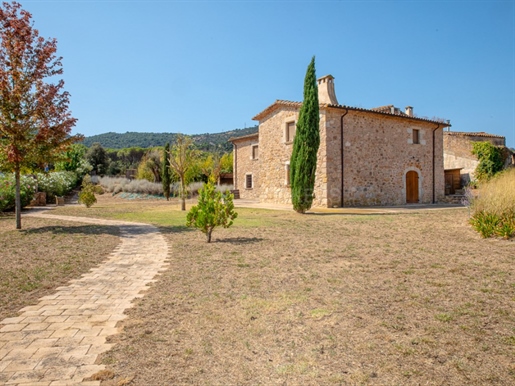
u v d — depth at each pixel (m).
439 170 21.67
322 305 3.68
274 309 3.61
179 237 8.59
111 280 4.89
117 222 11.91
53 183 23.58
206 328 3.18
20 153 9.24
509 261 5.27
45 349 2.82
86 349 2.81
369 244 7.13
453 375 2.31
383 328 3.07
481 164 24.58
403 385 2.21
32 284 4.69
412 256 5.89
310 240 7.77
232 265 5.59
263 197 21.16
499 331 2.93
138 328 3.22
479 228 7.49
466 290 4.01
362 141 18.03
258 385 2.26
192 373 2.42
